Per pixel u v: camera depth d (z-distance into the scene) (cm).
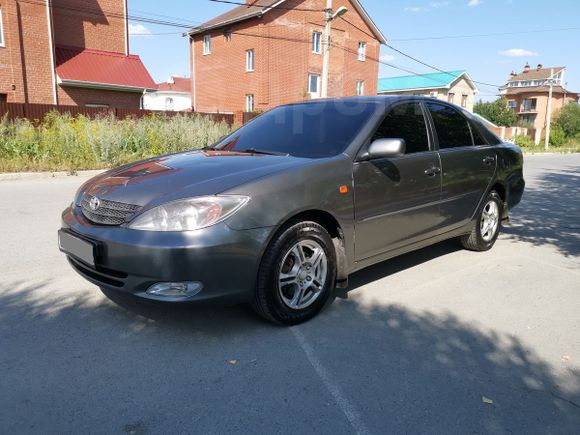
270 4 2953
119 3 2403
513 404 254
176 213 289
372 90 3656
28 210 716
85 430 226
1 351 295
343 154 361
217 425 231
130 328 329
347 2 3338
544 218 765
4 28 1956
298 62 3156
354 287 420
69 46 2281
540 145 4356
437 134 455
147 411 241
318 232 337
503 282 440
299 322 340
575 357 305
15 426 227
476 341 324
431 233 443
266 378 272
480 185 498
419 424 236
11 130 1249
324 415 241
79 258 318
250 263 302
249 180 311
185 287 290
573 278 455
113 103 2291
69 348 300
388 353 305
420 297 400
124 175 354
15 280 415
